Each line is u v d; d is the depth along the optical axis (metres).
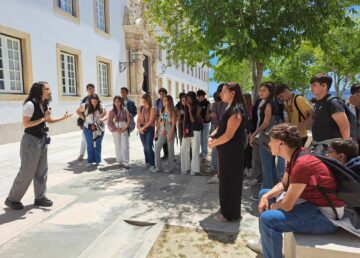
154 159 7.32
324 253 2.52
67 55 14.52
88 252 3.56
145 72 24.36
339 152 3.10
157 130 7.08
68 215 4.54
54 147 10.25
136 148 10.19
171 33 8.38
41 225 4.21
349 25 6.47
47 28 12.73
